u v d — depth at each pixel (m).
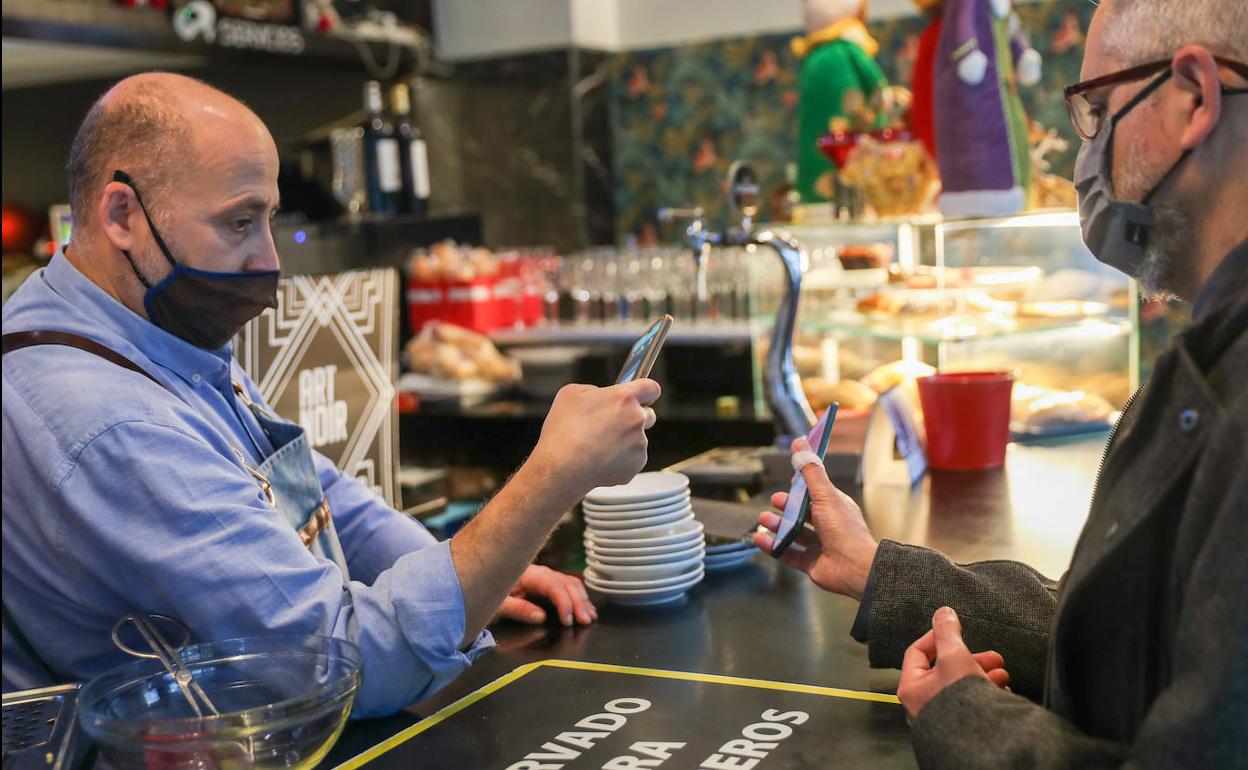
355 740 1.29
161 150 1.41
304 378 2.12
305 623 1.33
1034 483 2.27
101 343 1.42
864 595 1.39
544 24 5.52
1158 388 0.98
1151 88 1.06
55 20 3.39
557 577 1.68
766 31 5.38
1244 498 0.88
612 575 1.70
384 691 1.34
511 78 5.62
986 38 2.74
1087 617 1.03
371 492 1.85
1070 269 2.79
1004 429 2.42
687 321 4.91
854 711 1.28
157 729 1.10
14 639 1.48
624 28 5.70
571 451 1.34
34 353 1.39
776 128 5.43
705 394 4.75
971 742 1.03
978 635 1.33
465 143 5.79
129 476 1.32
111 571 1.35
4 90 4.48
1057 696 1.05
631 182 5.77
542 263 5.29
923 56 3.03
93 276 1.46
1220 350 0.98
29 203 4.50
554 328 5.09
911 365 2.81
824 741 1.21
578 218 5.59
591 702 1.34
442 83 5.79
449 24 5.75
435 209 5.86
